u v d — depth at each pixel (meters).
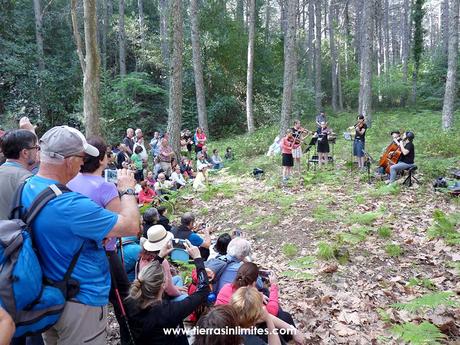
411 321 4.46
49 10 27.67
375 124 21.83
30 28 26.55
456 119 20.69
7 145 3.17
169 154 13.20
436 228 6.83
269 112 27.92
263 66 32.06
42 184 2.42
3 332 1.98
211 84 30.30
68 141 2.45
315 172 12.38
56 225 2.29
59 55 26.98
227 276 4.01
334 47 36.97
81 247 2.39
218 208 9.98
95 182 2.88
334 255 6.31
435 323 4.35
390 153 10.62
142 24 31.22
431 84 34.66
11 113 20.69
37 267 2.19
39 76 22.95
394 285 5.36
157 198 9.82
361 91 26.45
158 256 3.76
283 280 5.85
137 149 11.96
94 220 2.36
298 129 12.63
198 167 13.63
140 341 3.01
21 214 2.36
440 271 5.66
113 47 34.09
